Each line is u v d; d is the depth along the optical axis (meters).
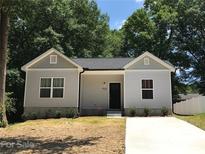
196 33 43.38
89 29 41.16
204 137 11.66
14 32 34.31
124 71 22.97
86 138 11.64
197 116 17.84
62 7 36.97
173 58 42.53
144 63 22.94
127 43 45.56
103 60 25.86
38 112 22.41
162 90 22.47
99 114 23.80
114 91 24.80
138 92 22.55
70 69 23.02
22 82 29.61
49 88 22.92
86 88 24.81
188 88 45.84
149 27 42.69
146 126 14.95
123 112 22.69
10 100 25.02
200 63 42.09
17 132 13.89
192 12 41.34
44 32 34.00
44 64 23.23
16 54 33.19
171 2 44.25
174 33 43.53
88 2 42.50
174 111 29.23
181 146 9.94
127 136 11.91
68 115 22.08
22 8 18.64
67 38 37.91
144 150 9.27
